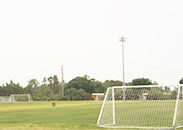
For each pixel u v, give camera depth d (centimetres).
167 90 1382
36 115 1878
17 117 1727
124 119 1361
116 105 2086
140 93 1498
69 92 7588
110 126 1112
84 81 8444
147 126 1119
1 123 1345
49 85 9325
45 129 1064
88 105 3356
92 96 7875
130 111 1720
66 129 1056
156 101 1455
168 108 1803
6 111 2458
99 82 8725
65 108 2742
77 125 1173
